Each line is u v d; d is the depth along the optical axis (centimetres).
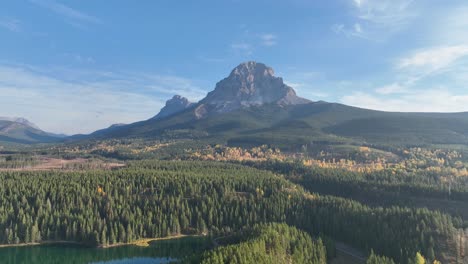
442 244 18375
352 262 18988
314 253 17975
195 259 16625
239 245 16888
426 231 19125
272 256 16325
